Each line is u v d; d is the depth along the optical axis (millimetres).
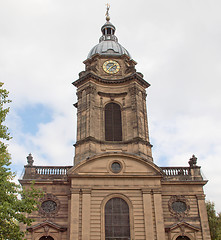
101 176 32688
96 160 33594
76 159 36000
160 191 32500
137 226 31000
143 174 33125
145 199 32094
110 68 42750
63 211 33531
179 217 33625
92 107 38594
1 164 21766
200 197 34750
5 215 19922
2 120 23500
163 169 36344
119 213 31719
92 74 40000
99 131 37906
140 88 41125
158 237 30406
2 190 20953
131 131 37812
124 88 41000
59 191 34500
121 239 30641
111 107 40031
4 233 21156
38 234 31891
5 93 24078
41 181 34562
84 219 30766
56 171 35875
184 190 35062
